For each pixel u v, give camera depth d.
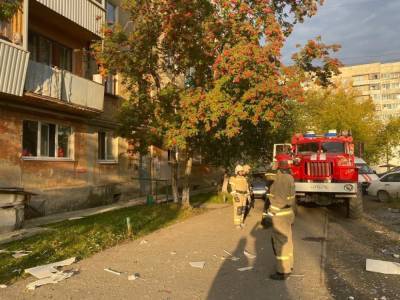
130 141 16.86
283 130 24.28
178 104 14.59
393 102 101.94
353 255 8.57
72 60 17.70
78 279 6.71
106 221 12.73
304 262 7.85
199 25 14.24
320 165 14.88
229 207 18.05
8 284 6.40
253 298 5.82
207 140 16.56
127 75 15.53
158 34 15.00
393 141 50.31
